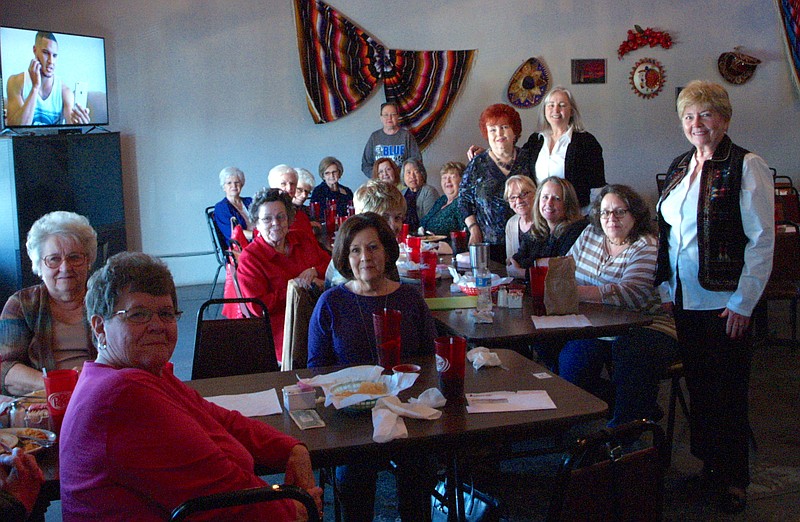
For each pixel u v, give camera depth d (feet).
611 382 10.39
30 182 17.85
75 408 4.91
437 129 24.73
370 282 8.19
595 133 25.89
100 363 5.26
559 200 11.86
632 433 5.04
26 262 17.79
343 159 24.35
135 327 5.15
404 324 8.20
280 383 7.30
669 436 10.01
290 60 23.48
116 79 22.02
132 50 22.07
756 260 8.57
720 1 26.12
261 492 4.72
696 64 26.27
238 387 7.22
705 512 9.12
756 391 13.34
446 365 6.59
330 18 23.53
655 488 5.23
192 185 23.11
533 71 25.08
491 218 14.67
